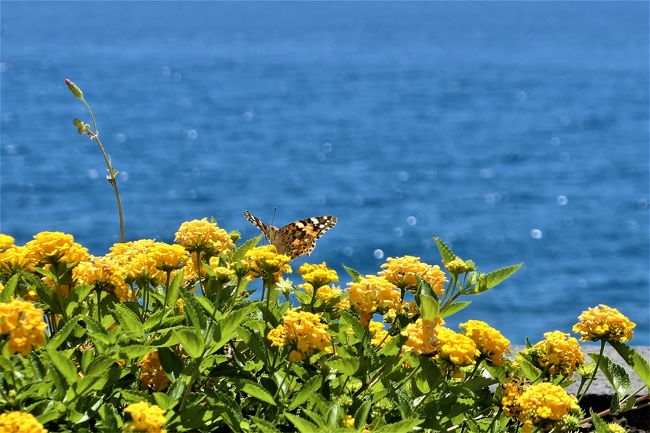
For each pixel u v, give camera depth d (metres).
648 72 172.12
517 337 32.31
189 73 177.38
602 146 88.50
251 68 190.75
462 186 69.44
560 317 35.19
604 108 119.31
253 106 126.38
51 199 59.78
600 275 42.97
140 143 90.00
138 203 59.50
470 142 93.25
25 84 147.00
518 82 158.75
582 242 50.84
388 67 191.25
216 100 132.88
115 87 147.38
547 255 47.84
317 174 74.56
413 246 50.28
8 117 106.06
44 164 75.31
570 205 61.81
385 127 104.62
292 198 63.97
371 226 55.00
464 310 36.09
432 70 183.25
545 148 88.44
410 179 72.50
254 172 74.69
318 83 159.38
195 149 87.38
